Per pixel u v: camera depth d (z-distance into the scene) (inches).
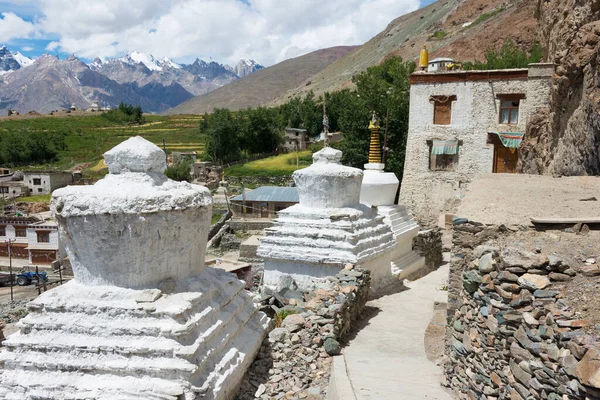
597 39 593.6
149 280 275.1
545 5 986.1
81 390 244.1
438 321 437.1
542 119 976.9
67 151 4158.5
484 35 3405.5
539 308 220.4
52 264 1758.1
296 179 570.9
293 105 4013.3
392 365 339.9
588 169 584.4
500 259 251.0
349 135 1759.4
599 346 184.9
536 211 335.3
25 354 257.6
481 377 259.8
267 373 324.5
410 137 1339.8
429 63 1552.7
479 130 1266.0
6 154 3794.3
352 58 7647.6
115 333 253.6
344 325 402.9
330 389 303.7
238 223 1829.5
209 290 291.6
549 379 204.8
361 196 718.5
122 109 6038.4
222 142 3280.0
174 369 242.4
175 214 272.2
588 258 251.6
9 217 1847.9
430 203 1330.0
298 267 524.7
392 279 610.5
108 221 262.2
